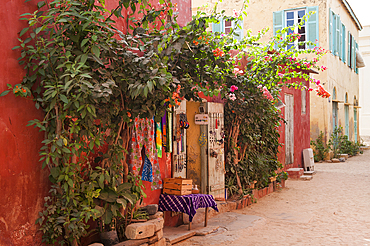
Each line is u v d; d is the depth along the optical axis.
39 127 4.15
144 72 4.56
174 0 7.10
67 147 4.18
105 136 5.01
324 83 18.17
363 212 8.30
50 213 4.15
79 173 4.54
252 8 18.12
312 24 17.62
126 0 4.52
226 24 17.94
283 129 13.06
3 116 3.83
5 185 3.82
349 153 22.22
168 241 5.65
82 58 4.06
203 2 17.16
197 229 6.46
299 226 7.10
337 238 6.32
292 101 14.42
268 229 6.88
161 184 6.44
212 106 8.05
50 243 4.20
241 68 9.62
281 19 17.72
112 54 4.50
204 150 7.91
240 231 6.50
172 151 6.79
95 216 4.39
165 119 6.51
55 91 3.91
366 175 14.23
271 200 9.52
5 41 3.88
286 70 10.24
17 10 4.02
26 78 4.00
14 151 3.92
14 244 3.88
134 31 5.29
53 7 4.20
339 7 20.88
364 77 32.34
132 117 4.98
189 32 4.88
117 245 4.68
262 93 8.43
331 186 11.78
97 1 5.04
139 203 5.57
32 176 4.10
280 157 12.61
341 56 21.41
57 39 4.10
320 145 18.66
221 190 8.29
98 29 4.45
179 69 5.70
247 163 9.20
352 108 25.66
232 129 8.94
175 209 6.24
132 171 5.57
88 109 4.01
